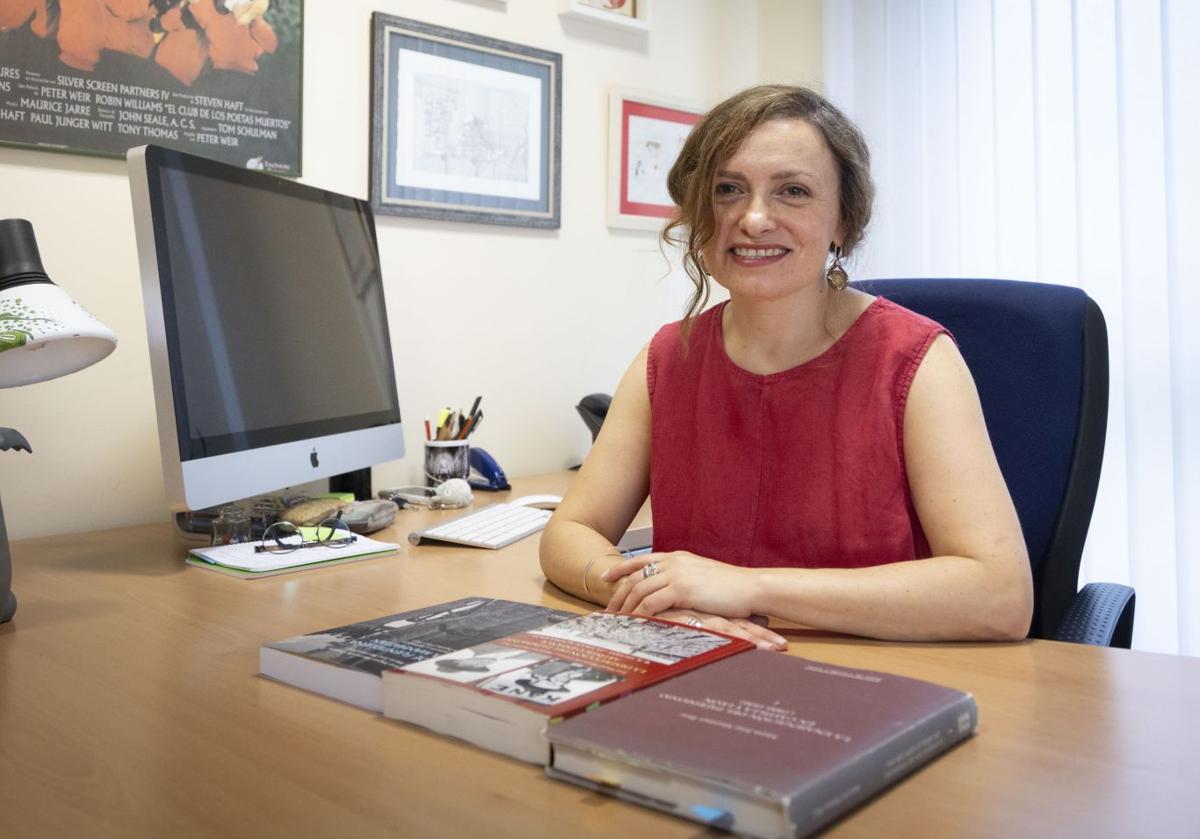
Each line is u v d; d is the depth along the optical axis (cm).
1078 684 83
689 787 56
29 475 161
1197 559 206
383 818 57
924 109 242
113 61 166
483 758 67
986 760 66
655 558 105
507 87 220
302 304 157
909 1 244
